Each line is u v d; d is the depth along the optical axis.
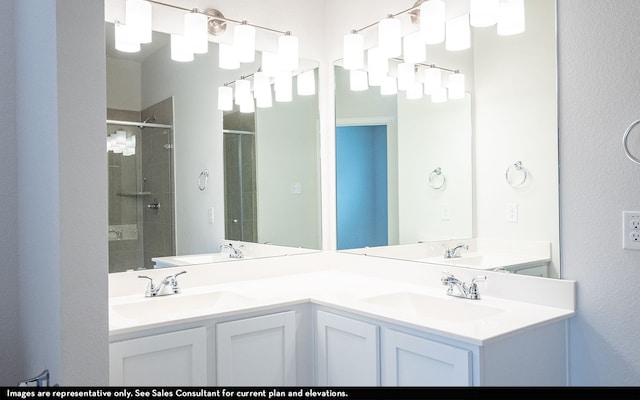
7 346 1.91
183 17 2.52
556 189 1.92
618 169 1.73
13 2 1.93
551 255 1.93
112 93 2.34
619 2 1.72
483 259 2.20
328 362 2.14
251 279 2.71
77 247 1.28
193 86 2.57
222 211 2.67
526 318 1.77
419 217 2.52
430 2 2.27
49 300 1.36
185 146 2.55
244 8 2.73
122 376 1.75
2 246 1.90
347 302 2.10
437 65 2.41
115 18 2.33
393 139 2.66
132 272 2.34
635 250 1.69
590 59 1.80
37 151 1.51
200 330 1.92
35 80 1.52
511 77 2.08
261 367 2.08
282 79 2.90
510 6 2.03
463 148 2.29
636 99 1.68
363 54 2.81
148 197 2.43
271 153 2.86
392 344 1.84
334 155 3.06
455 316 2.07
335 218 3.06
